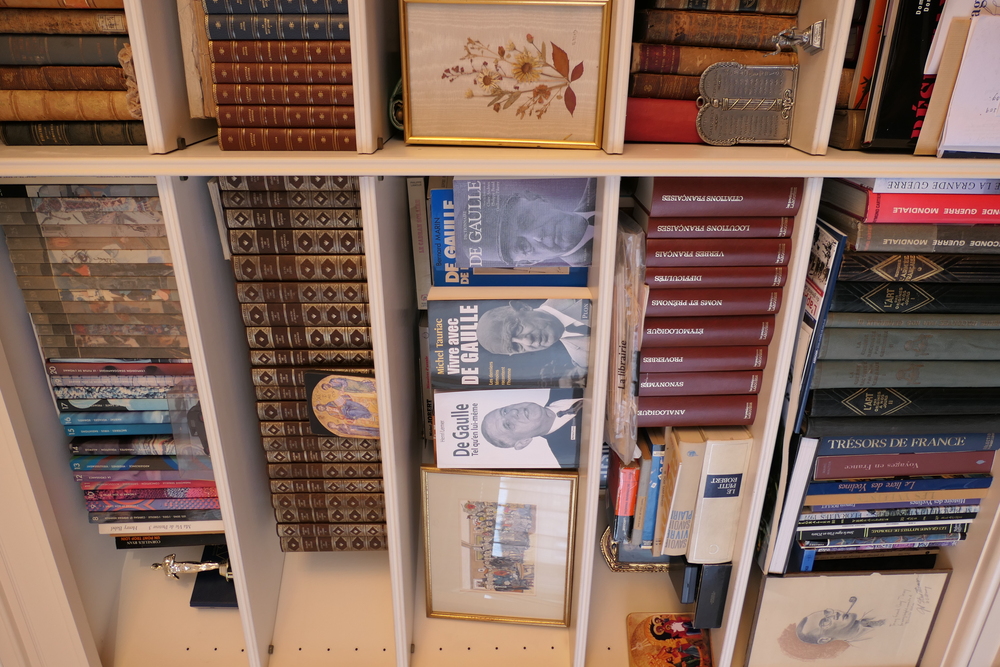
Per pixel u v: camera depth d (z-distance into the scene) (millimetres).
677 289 1112
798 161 942
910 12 911
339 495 1346
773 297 1116
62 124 1027
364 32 917
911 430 1179
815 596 1325
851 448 1192
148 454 1297
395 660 1396
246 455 1316
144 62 925
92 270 1117
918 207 1016
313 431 1252
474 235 1122
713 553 1303
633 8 945
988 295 1085
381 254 1056
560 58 980
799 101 1025
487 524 1361
